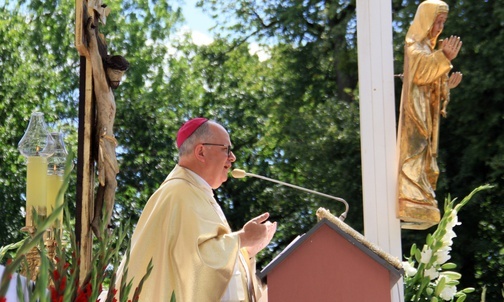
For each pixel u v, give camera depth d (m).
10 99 24.84
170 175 6.74
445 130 18.48
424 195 8.59
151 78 25.56
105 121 7.33
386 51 8.75
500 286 17.97
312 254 5.54
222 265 6.09
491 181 17.97
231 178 23.03
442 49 8.67
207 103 25.12
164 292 6.20
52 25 25.48
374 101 8.71
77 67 25.41
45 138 7.12
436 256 7.57
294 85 22.08
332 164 19.20
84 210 7.12
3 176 23.61
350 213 18.95
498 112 17.94
